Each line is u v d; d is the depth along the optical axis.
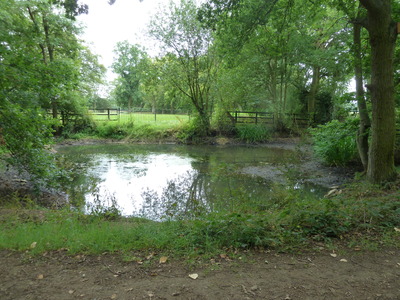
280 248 3.64
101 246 3.62
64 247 3.67
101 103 35.00
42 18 20.36
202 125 23.66
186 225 4.39
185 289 2.76
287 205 5.54
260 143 22.89
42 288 2.77
